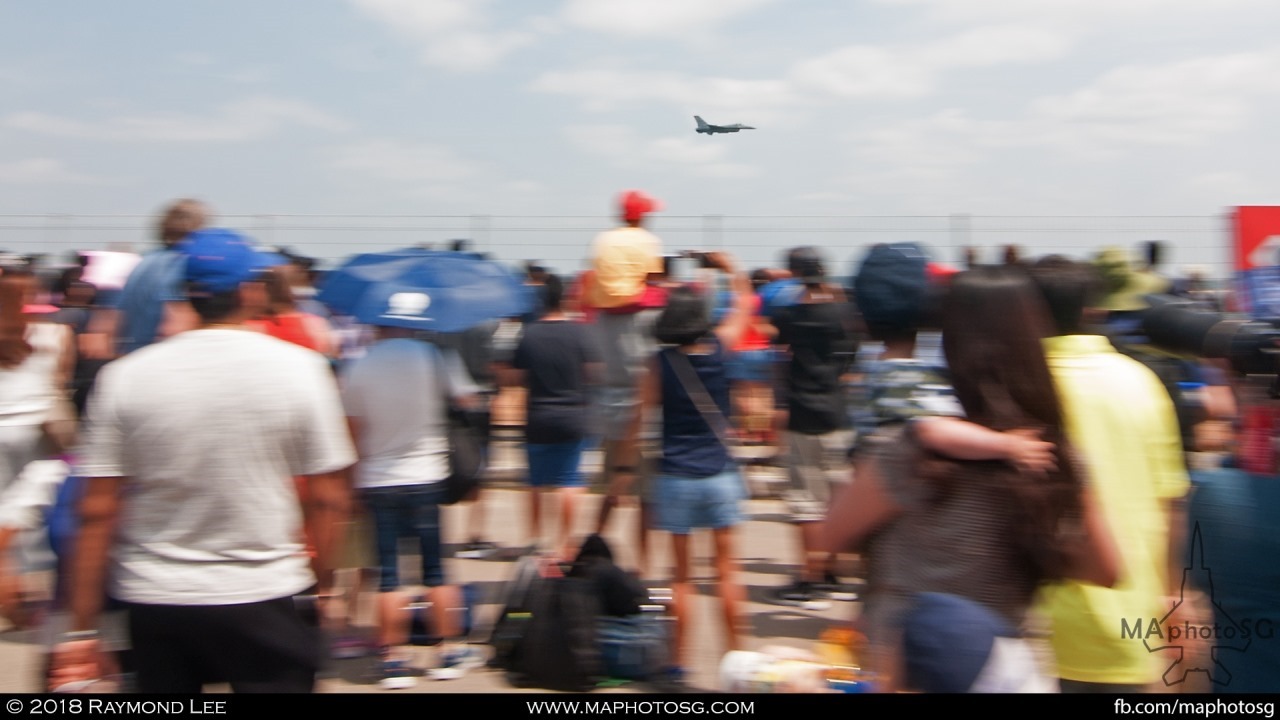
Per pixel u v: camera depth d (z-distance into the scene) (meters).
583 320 6.01
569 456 5.86
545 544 5.93
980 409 2.18
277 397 2.66
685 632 4.61
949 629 1.77
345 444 2.81
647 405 4.60
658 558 6.75
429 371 4.65
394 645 4.70
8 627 5.35
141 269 4.37
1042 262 2.91
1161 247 7.12
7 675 4.63
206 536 2.60
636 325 5.88
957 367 2.21
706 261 6.68
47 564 5.05
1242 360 2.58
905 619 1.88
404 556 5.03
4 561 4.97
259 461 2.64
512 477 9.66
